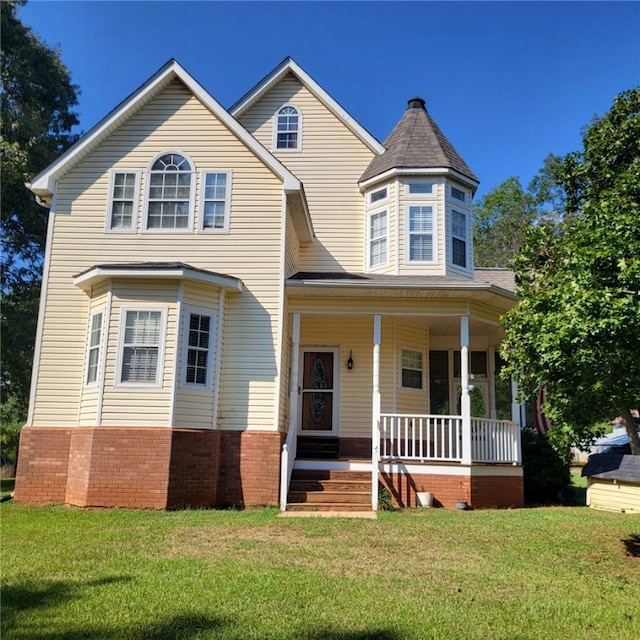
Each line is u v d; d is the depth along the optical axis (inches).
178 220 504.1
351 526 358.6
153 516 388.2
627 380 266.4
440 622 193.3
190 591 221.1
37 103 940.6
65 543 303.4
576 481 820.0
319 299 506.0
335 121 657.6
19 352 866.1
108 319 449.1
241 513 407.5
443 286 474.9
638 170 309.6
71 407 469.4
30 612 197.8
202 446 444.1
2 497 494.0
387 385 560.7
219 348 468.4
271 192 506.0
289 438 477.1
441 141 631.2
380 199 618.2
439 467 469.1
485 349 626.2
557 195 1609.3
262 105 666.8
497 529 355.6
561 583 243.3
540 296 279.1
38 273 945.5
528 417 731.4
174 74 518.9
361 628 186.7
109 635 178.5
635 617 202.4
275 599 213.5
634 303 236.1
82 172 514.0
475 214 1699.1
